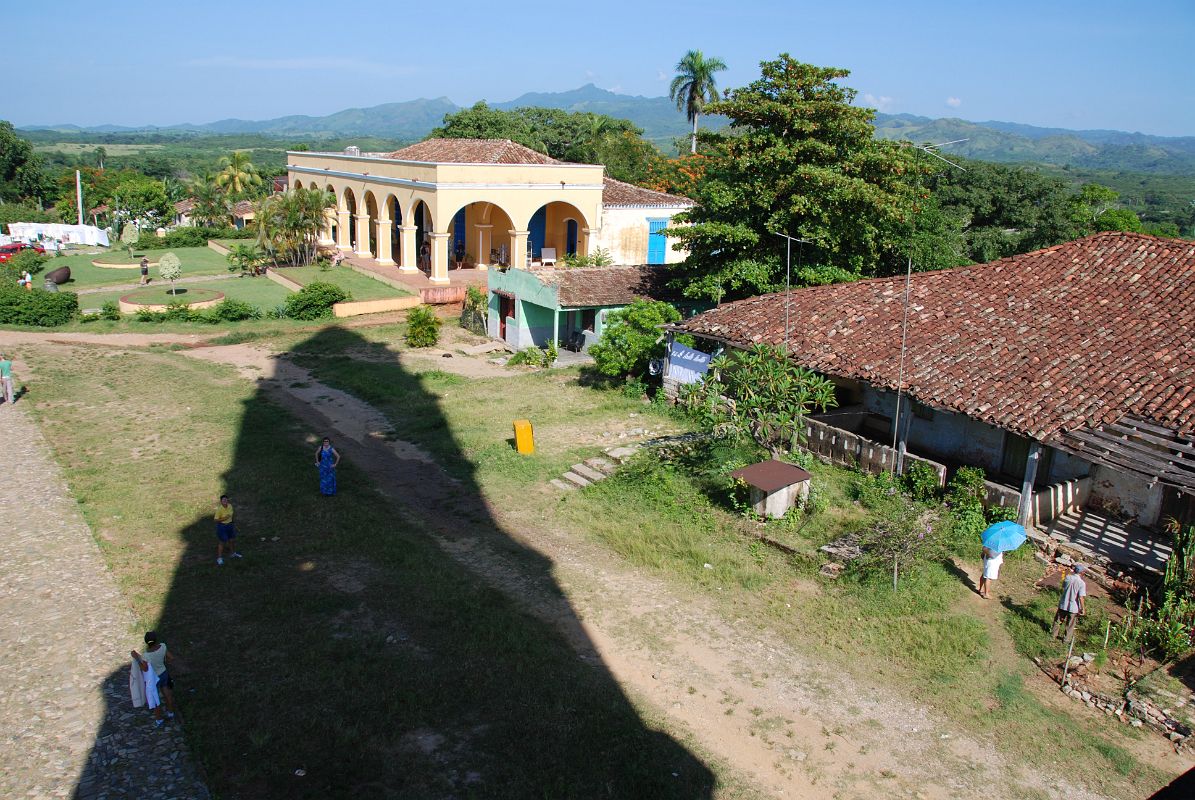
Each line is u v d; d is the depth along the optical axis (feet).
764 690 37.01
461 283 137.49
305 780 30.42
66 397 86.58
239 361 103.91
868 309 68.90
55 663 38.22
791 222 85.56
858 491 57.00
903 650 39.83
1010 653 39.88
